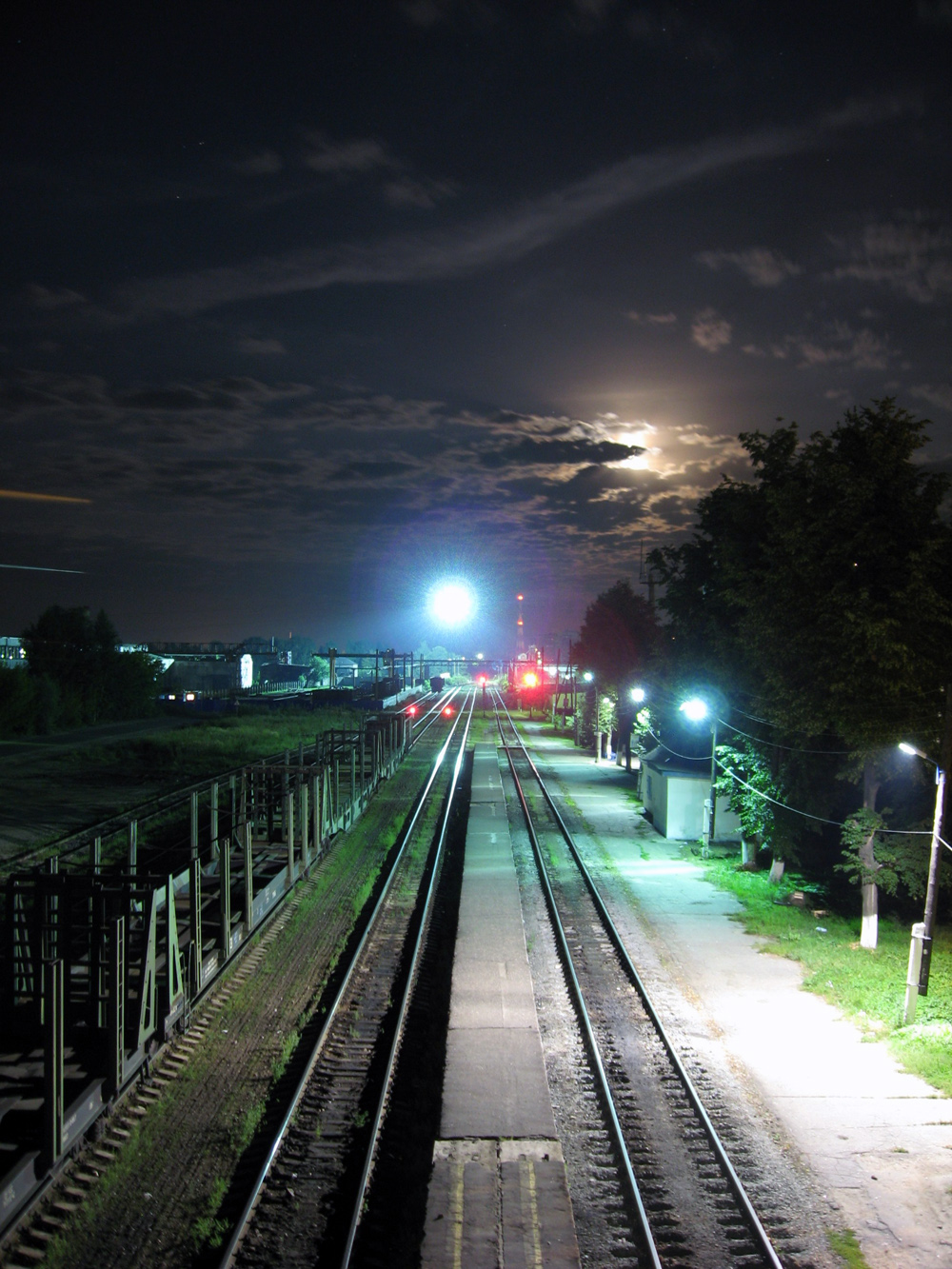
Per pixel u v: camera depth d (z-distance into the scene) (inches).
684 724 1434.5
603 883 1005.2
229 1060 535.8
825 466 803.4
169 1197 399.2
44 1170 380.8
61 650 2802.7
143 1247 365.4
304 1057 541.6
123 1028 460.1
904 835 794.8
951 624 759.1
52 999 383.9
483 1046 562.3
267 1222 382.0
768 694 928.9
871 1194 410.9
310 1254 363.3
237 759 2021.4
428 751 2432.3
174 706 3324.3
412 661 5713.6
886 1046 575.5
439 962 737.6
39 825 1270.9
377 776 1676.9
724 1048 571.5
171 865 982.4
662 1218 389.1
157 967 558.6
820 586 802.2
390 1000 643.5
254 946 745.6
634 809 1513.3
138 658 3056.1
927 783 796.6
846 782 947.3
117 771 1829.5
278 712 3353.8
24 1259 352.5
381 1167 428.5
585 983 687.7
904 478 780.6
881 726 762.8
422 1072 534.9
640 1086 515.5
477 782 1831.9
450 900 940.6
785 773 942.4
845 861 1130.0
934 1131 467.5
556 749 2539.4
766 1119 478.6
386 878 1003.9
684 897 954.7
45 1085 382.0
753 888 971.3
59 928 496.7
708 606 1107.9
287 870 863.7
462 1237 372.2
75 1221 376.8
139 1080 492.1
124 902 485.1
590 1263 361.4
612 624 2134.6
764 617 853.8
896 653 737.6
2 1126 408.2
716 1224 386.3
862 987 674.2
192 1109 475.8
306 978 680.4
